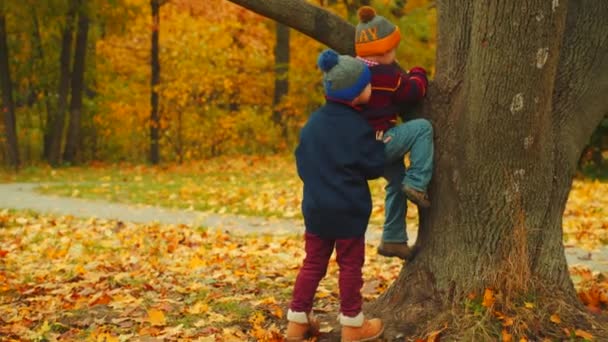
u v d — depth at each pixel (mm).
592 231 8727
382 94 4090
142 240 8734
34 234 9547
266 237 8734
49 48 22172
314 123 4102
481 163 4137
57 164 21594
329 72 4020
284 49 23875
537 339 4039
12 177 18125
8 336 4785
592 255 7539
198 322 4926
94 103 23375
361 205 4000
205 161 21719
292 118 24188
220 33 23047
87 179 17359
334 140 4000
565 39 4438
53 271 7074
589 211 10281
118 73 23891
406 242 4410
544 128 4113
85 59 22891
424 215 4418
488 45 4004
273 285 6094
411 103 4211
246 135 23562
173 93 21688
